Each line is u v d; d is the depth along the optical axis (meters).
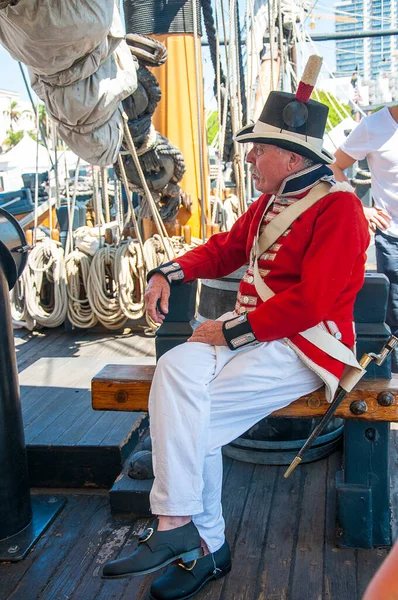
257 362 2.17
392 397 2.36
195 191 5.06
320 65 2.12
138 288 5.02
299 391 2.27
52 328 5.37
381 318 2.46
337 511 2.49
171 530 2.06
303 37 7.68
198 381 2.14
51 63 2.59
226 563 2.35
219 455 2.25
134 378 2.55
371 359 2.28
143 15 4.69
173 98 4.81
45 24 2.35
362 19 12.77
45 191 8.99
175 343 2.63
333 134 11.64
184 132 4.88
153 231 5.16
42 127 5.40
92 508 2.83
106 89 2.98
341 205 2.16
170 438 2.08
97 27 2.46
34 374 4.05
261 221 2.35
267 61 6.75
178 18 4.67
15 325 5.33
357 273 2.25
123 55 3.10
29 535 2.61
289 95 2.18
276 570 2.38
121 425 3.16
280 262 2.24
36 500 2.88
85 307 5.18
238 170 4.35
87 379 3.93
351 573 2.35
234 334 2.15
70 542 2.60
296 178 2.22
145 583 2.35
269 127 2.19
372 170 3.64
